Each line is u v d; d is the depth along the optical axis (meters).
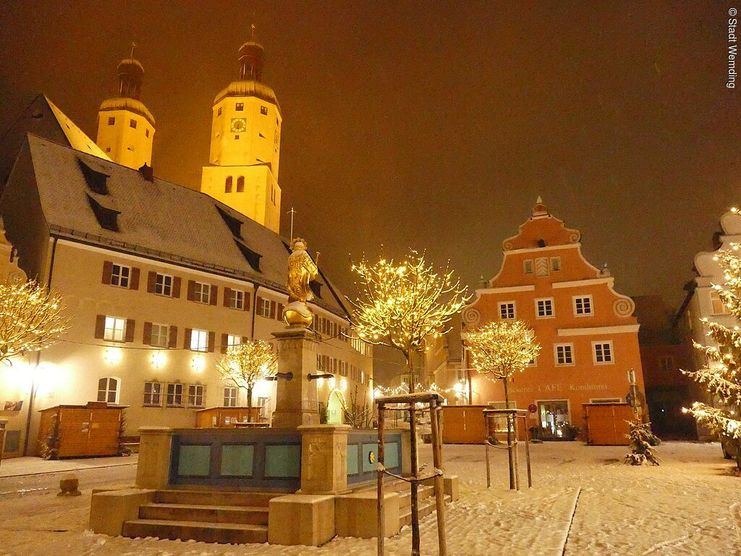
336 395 20.62
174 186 41.44
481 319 42.41
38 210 30.66
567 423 39.28
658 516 9.87
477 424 35.41
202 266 34.84
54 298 24.47
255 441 9.54
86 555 7.71
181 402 32.47
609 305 40.50
